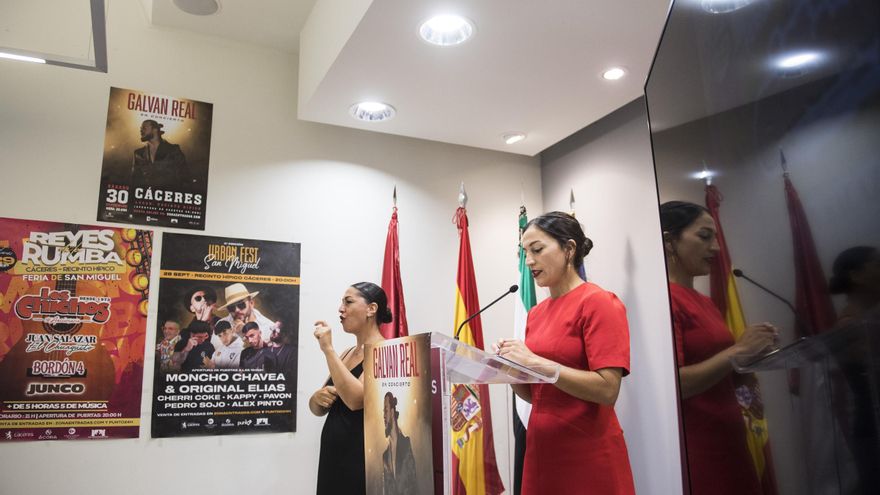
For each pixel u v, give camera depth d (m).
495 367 1.23
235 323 2.81
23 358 2.46
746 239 0.67
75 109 2.71
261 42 3.10
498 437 2.55
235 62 3.05
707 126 0.80
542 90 2.69
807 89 0.53
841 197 0.47
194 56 2.98
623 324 1.66
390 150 3.30
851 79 0.46
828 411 0.51
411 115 2.95
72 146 2.68
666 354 2.66
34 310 2.50
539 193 3.65
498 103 2.82
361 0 2.16
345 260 3.08
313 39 2.78
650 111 1.21
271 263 2.93
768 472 0.65
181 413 2.64
